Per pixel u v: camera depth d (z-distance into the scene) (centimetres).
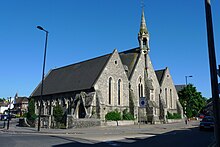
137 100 4384
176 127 3300
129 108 4209
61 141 1641
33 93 5497
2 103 9569
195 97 6781
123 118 3984
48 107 4828
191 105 6662
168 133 2352
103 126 3412
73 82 4428
